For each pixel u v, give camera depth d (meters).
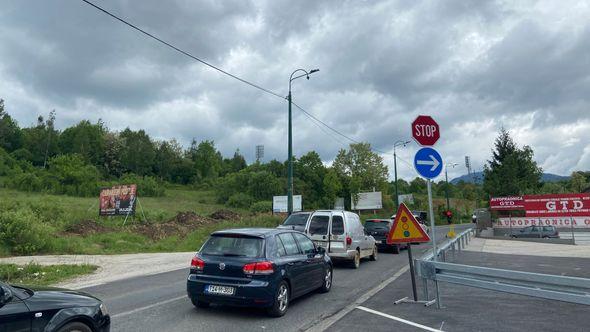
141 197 75.88
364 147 67.50
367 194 59.53
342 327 7.19
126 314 8.09
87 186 63.69
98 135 114.50
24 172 70.88
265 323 7.54
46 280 12.25
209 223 30.62
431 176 9.30
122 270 14.52
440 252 13.99
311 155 74.44
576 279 6.24
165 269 14.82
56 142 108.81
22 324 4.37
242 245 8.20
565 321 7.45
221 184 80.19
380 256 19.98
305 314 8.24
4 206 25.25
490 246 26.03
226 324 7.43
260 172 68.56
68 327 4.79
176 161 120.75
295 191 66.56
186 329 7.08
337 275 13.58
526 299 9.41
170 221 29.61
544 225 34.38
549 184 80.44
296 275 8.78
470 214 83.12
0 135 100.94
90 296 5.37
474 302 9.11
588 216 33.38
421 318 7.74
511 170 50.81
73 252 18.83
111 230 24.50
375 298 9.73
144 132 126.00
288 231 9.38
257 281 7.76
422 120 9.41
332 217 15.00
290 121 24.86
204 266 8.12
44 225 19.69
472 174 102.25
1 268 12.86
